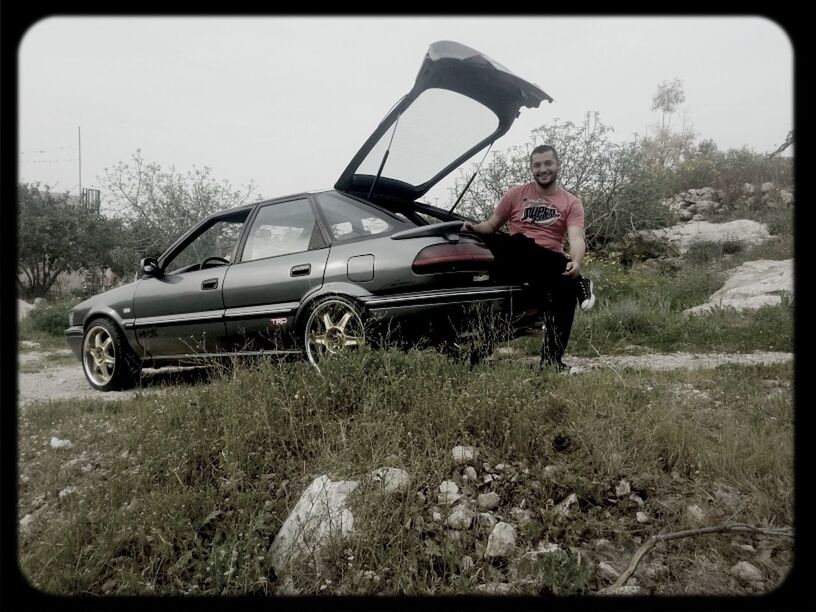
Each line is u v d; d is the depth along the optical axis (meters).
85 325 5.51
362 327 3.90
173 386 4.54
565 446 2.84
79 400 4.40
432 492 2.53
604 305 8.28
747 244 11.71
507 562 2.20
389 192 4.72
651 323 7.09
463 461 2.70
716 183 15.79
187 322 4.77
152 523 2.43
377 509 2.38
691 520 2.34
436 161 4.60
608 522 2.36
